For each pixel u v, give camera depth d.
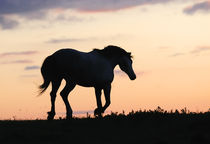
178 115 15.72
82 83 17.53
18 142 12.55
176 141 12.08
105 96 18.30
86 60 17.17
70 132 13.70
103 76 17.77
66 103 16.88
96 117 16.39
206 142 11.82
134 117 15.40
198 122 13.95
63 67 16.69
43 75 16.91
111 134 13.34
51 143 12.35
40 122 15.77
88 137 13.01
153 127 14.05
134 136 12.95
